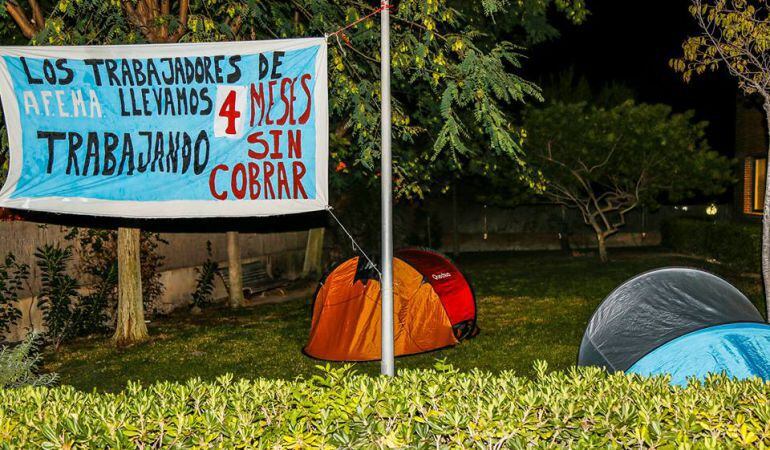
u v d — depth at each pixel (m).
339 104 12.12
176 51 6.52
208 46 6.48
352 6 11.93
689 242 24.69
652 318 7.24
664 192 26.86
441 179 25.75
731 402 4.79
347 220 23.39
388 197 6.10
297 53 6.42
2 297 11.70
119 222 12.76
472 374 5.47
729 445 4.02
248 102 6.50
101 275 13.80
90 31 10.91
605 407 4.61
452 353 11.20
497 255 28.58
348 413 4.64
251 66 6.46
